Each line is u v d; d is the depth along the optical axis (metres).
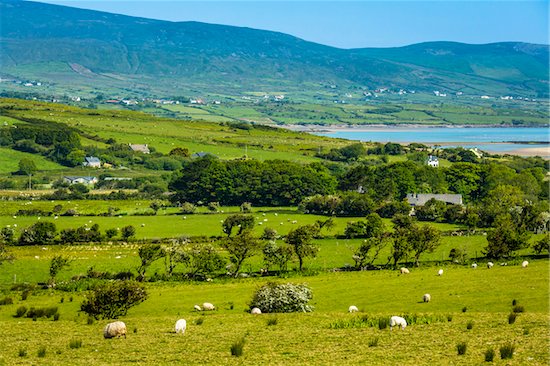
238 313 71.56
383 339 49.84
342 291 85.31
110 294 69.56
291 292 71.75
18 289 97.56
